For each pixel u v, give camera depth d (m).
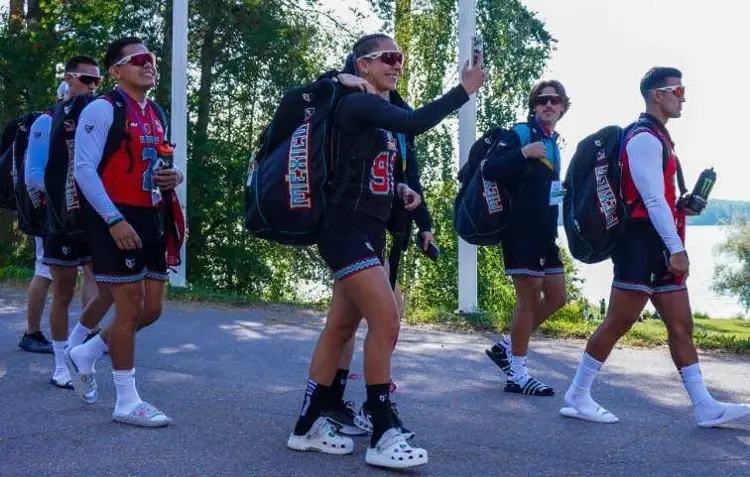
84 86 6.07
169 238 5.21
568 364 7.36
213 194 17.45
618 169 5.13
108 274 4.90
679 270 5.03
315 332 8.79
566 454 4.63
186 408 5.43
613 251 5.28
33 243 18.38
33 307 7.19
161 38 17.88
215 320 9.41
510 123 15.73
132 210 4.96
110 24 17.86
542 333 8.89
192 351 7.47
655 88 5.17
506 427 5.18
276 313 10.24
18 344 7.54
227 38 18.03
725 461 4.54
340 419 4.93
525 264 6.06
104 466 4.23
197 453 4.47
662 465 4.46
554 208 6.13
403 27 15.16
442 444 4.78
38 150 5.96
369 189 4.30
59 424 4.97
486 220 5.97
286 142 4.26
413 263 15.77
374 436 4.30
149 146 4.99
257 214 4.27
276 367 6.85
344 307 4.48
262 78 18.11
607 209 5.10
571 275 16.59
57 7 18.30
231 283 18.47
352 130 4.18
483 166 5.95
